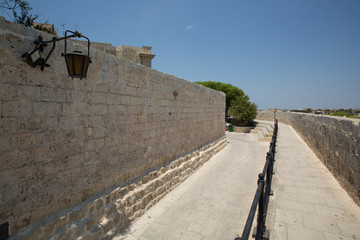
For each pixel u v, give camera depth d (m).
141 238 5.37
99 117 5.19
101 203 5.10
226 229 5.78
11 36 3.52
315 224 4.07
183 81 9.91
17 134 3.60
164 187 7.85
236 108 31.38
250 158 13.87
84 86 4.78
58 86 4.23
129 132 6.23
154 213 6.63
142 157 6.87
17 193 3.60
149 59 19.81
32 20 6.91
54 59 4.16
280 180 6.38
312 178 6.48
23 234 3.61
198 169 11.31
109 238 5.10
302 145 11.81
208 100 13.87
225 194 8.08
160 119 7.93
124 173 6.07
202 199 7.65
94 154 5.07
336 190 5.55
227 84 40.38
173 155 9.05
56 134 4.21
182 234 5.57
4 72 3.43
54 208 4.19
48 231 3.93
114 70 5.63
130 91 6.24
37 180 3.89
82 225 4.50
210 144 14.12
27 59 3.64
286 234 3.79
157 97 7.69
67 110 4.41
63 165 4.35
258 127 29.72
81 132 4.73
